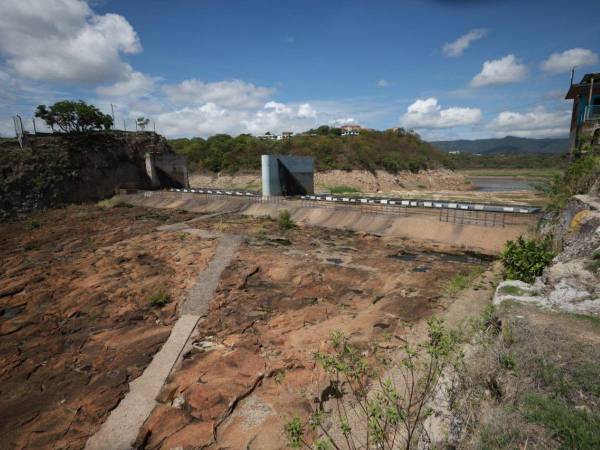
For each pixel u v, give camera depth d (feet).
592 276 38.29
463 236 104.47
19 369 51.31
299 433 23.15
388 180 293.43
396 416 22.34
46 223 152.87
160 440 36.45
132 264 93.09
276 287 76.48
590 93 87.04
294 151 305.32
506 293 41.75
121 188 214.69
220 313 64.90
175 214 164.04
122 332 60.08
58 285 81.92
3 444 37.40
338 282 77.10
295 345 51.31
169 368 48.85
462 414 25.14
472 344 33.76
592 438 18.30
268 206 155.33
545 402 21.93
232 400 39.93
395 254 97.55
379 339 49.32
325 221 134.10
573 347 27.09
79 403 43.06
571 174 77.51
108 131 229.04
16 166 176.55
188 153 327.88
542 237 73.92
